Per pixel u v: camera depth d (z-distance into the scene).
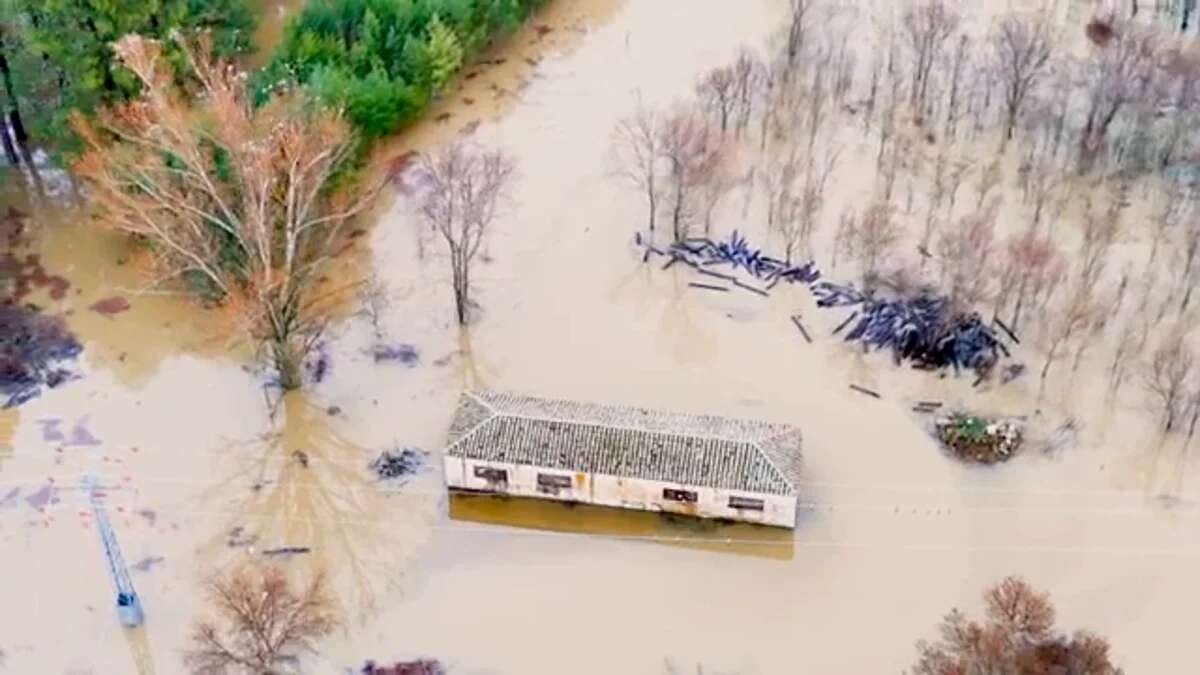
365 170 78.88
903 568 58.50
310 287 71.56
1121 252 73.00
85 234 75.69
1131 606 56.81
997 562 58.66
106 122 69.44
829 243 74.12
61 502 61.34
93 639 55.97
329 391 66.56
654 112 82.81
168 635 56.06
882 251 72.44
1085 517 60.47
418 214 76.31
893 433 64.12
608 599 57.56
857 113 83.38
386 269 73.12
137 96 74.62
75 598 57.47
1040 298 68.62
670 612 57.06
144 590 57.75
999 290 68.75
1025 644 53.53
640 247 74.50
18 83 76.38
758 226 75.38
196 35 75.38
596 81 87.06
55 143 78.12
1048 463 62.78
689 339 69.19
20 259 74.12
